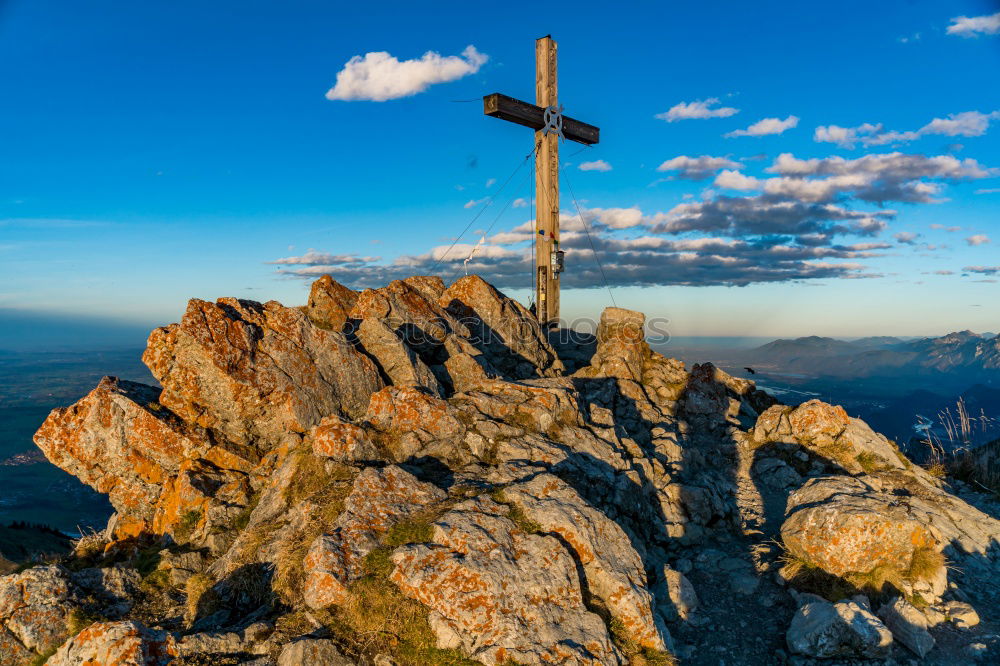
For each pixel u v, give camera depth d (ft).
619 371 70.28
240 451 48.73
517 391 48.52
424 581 26.40
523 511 31.89
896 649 28.89
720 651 29.94
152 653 23.43
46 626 29.73
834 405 57.11
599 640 25.76
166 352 48.26
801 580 34.68
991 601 33.47
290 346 51.37
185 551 38.91
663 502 43.57
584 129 85.15
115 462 48.06
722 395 68.49
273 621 26.68
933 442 58.95
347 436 38.52
